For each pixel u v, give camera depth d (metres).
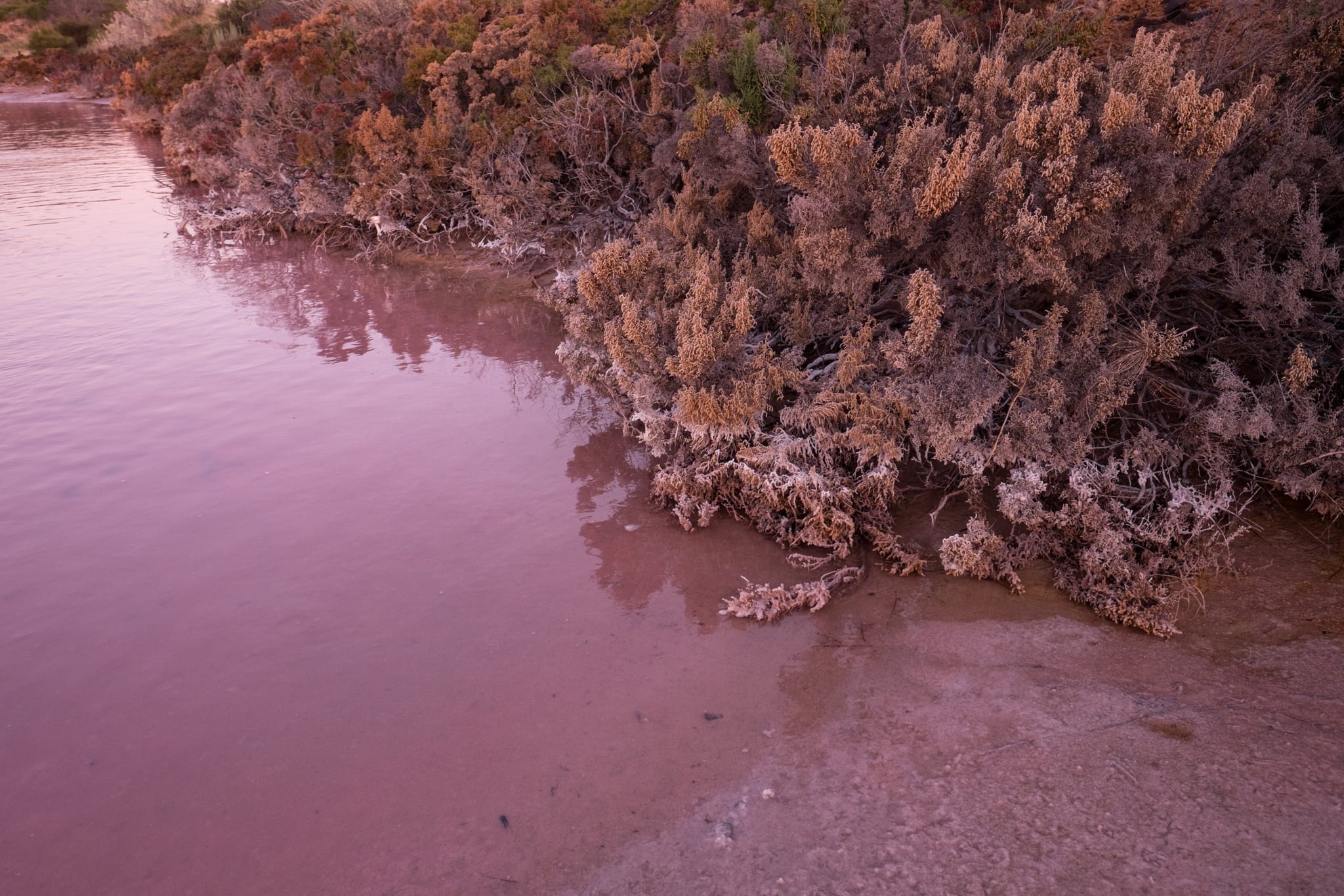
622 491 5.34
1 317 8.77
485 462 5.70
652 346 5.25
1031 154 4.70
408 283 10.20
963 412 4.52
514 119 10.96
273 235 13.04
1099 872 2.65
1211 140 4.43
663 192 8.75
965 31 7.42
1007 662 3.67
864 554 4.59
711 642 3.91
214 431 6.18
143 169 18.73
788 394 5.93
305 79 13.82
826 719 3.41
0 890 2.78
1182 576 3.96
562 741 3.34
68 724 3.49
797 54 7.79
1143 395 5.05
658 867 2.79
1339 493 4.34
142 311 9.07
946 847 2.79
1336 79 5.68
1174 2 8.07
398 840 2.93
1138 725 3.24
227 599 4.27
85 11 52.31
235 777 3.21
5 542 4.77
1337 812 2.76
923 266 5.64
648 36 9.80
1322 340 4.89
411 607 4.20
